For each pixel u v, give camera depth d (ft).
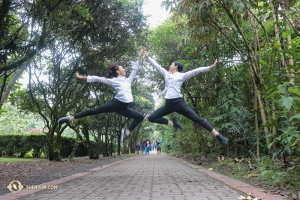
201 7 18.69
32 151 59.52
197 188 17.06
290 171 17.43
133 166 36.99
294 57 18.06
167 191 16.05
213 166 30.66
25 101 44.65
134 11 38.50
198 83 35.81
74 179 21.94
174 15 22.53
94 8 34.58
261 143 27.63
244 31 27.30
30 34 28.19
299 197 12.88
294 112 17.78
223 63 29.55
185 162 42.09
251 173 20.62
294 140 16.40
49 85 44.16
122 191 16.12
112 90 49.80
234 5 18.88
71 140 61.57
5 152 60.80
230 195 14.56
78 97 44.55
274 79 20.10
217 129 29.53
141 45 43.57
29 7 24.32
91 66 40.68
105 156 70.85
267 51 21.04
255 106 25.09
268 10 22.59
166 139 100.22
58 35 30.86
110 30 38.73
